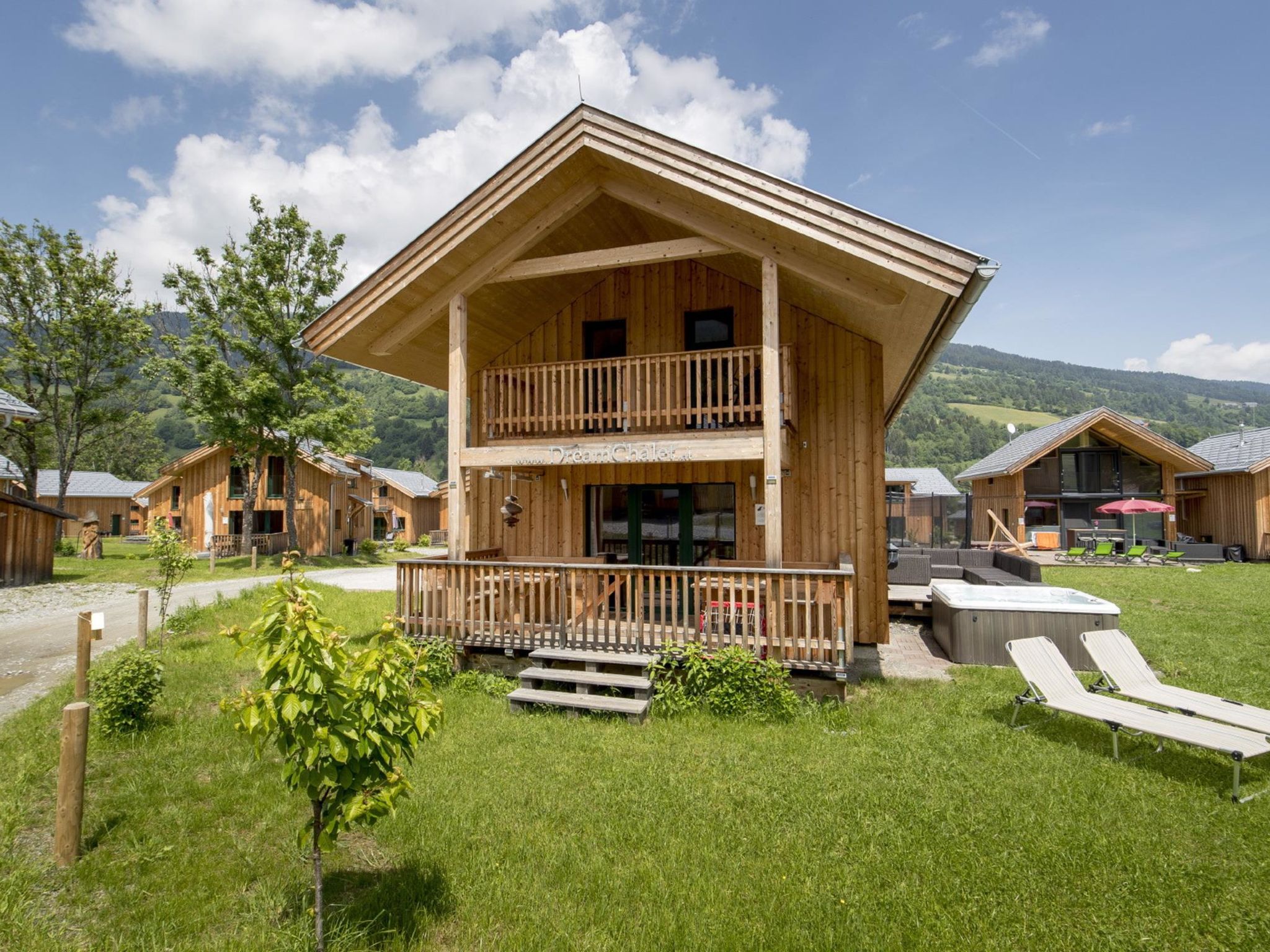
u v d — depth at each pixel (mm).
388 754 2928
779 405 7176
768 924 3297
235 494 29672
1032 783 4871
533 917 3367
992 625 8773
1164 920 3320
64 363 24219
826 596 6633
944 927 3262
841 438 9359
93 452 59938
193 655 8703
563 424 8664
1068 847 3992
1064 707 5707
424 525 44188
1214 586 16938
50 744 5426
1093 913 3375
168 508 33219
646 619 9180
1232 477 26812
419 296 8414
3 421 21047
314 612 2783
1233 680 7668
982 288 6145
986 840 4074
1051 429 31875
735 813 4453
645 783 4906
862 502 9242
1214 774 5078
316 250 25062
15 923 3270
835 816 4398
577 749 5621
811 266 7160
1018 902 3465
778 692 6395
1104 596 15078
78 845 3885
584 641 7293
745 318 9914
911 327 7609
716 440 7355
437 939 3234
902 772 5086
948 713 6547
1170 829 4238
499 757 5426
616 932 3252
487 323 10055
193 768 5117
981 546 29844
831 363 9445
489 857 3914
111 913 3436
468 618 7852
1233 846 4031
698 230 7531
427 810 4484
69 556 26547
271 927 3307
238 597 14023
